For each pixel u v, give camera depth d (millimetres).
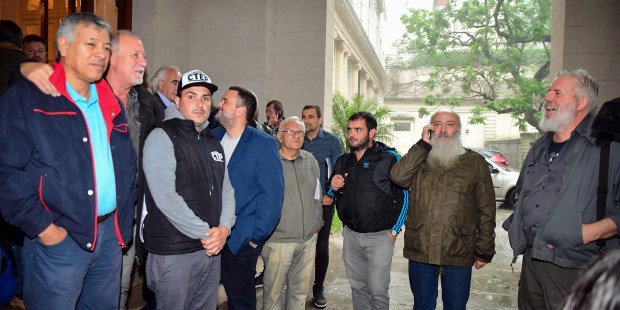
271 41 7324
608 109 2105
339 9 13734
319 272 4145
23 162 1752
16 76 2094
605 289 589
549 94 2357
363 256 3176
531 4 21156
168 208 2145
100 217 2023
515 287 4984
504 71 22016
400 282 5055
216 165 2438
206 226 2236
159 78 3467
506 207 11414
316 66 7281
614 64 6258
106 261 2115
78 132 1900
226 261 2822
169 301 2268
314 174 3262
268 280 3086
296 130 3074
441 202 2732
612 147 2123
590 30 6332
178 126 2301
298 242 3059
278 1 7430
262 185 2773
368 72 23969
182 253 2229
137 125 2615
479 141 31578
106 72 2453
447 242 2693
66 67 1920
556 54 6730
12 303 2805
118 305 2232
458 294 2770
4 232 2094
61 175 1832
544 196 2303
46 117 1810
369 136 3109
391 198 3012
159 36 6410
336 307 4156
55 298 1896
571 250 2150
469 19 23859
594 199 2148
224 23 7230
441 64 26953
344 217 3154
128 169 2201
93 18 1928
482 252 2764
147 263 2305
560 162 2299
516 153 25656
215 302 2572
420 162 2779
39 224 1763
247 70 7145
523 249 2441
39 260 1890
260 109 7059
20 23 5316
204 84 2379
